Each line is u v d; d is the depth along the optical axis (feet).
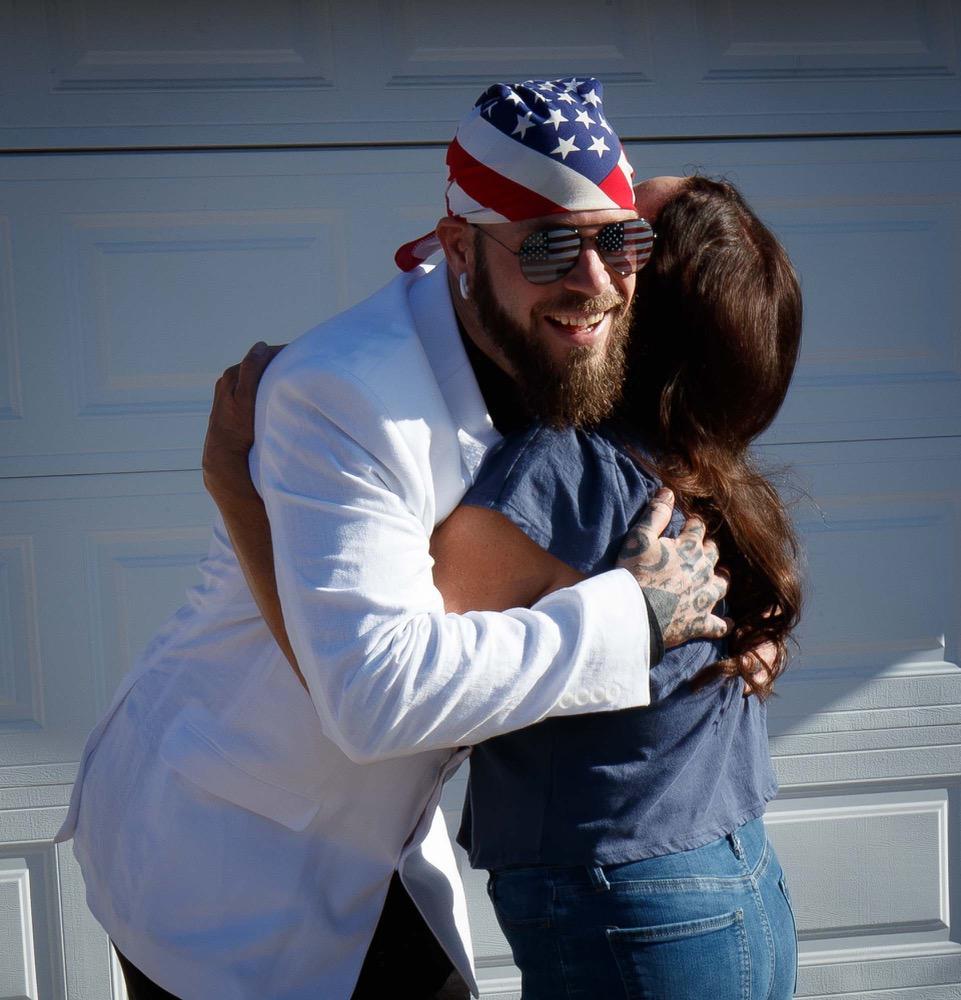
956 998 8.86
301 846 4.81
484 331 4.42
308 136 7.79
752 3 8.15
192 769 4.77
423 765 4.90
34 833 7.82
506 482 4.24
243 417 4.65
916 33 8.35
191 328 7.76
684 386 4.60
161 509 7.80
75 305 7.64
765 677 4.95
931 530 8.57
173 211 7.69
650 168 8.16
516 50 7.96
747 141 8.23
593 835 4.40
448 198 4.48
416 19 7.84
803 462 8.40
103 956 7.99
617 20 8.05
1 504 7.63
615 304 4.33
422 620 3.94
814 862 8.69
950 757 8.70
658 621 4.18
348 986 4.93
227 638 4.81
